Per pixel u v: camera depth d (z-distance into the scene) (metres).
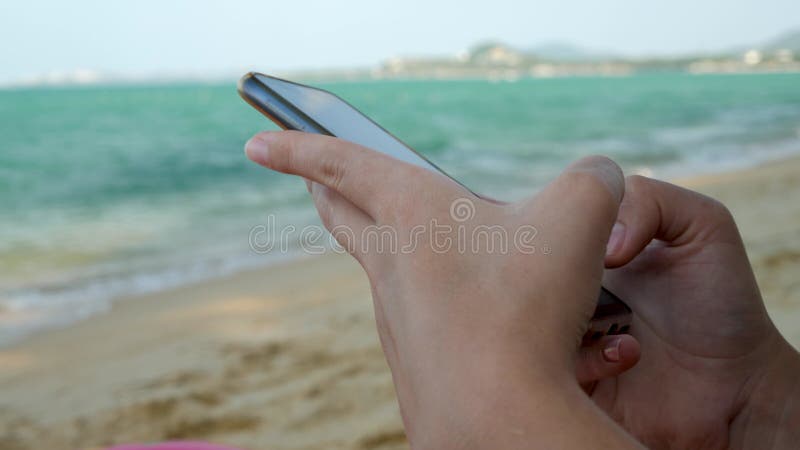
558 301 0.47
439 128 20.70
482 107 31.14
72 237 7.27
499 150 14.84
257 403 2.89
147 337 4.02
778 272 3.79
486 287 0.47
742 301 0.82
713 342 0.83
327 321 3.93
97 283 5.54
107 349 3.87
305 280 5.26
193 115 27.66
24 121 24.89
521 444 0.42
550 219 0.48
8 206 9.27
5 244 6.98
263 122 24.16
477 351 0.45
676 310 0.84
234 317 4.28
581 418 0.42
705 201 0.82
